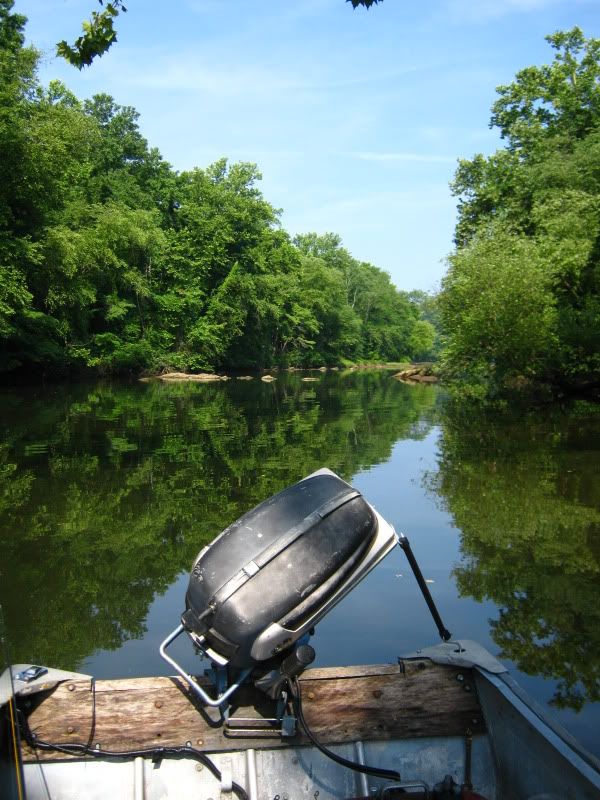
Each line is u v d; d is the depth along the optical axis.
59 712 3.56
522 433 18.62
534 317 26.48
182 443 17.31
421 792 3.31
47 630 6.30
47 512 10.41
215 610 3.58
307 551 3.71
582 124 36.41
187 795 3.41
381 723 3.63
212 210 53.94
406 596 7.05
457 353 29.20
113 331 47.19
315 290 80.44
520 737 3.25
